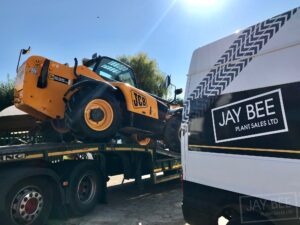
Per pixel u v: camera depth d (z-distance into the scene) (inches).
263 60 104.7
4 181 148.9
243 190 105.8
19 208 155.7
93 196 202.5
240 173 107.5
